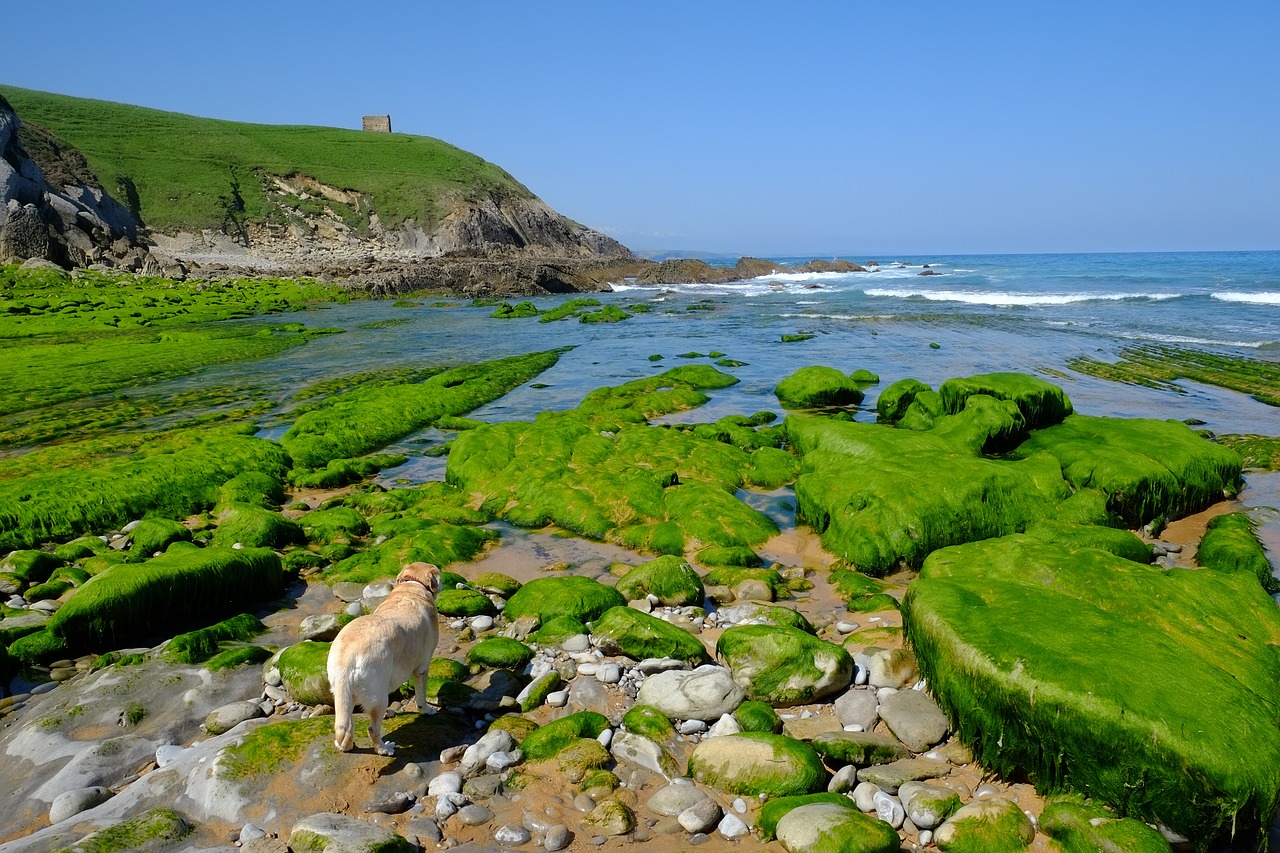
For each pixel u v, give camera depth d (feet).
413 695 21.62
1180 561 32.63
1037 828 16.55
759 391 72.43
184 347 104.94
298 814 16.51
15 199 213.46
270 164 375.86
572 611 27.22
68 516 38.27
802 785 17.57
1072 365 78.64
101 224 241.96
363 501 42.01
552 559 34.55
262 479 43.78
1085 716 16.92
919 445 43.09
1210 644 21.22
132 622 26.35
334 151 421.18
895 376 77.25
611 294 226.99
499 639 24.68
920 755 19.39
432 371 86.38
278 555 31.58
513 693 22.17
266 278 230.07
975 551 28.30
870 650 23.50
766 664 21.99
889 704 20.75
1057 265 360.07
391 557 32.86
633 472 42.45
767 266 302.86
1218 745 15.97
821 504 36.40
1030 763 17.90
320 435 53.83
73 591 30.66
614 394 68.28
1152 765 16.19
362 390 70.28
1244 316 119.24
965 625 20.47
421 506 41.14
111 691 21.89
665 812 17.02
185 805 16.79
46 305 148.46
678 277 275.80
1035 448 45.11
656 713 20.63
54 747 19.58
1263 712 16.96
